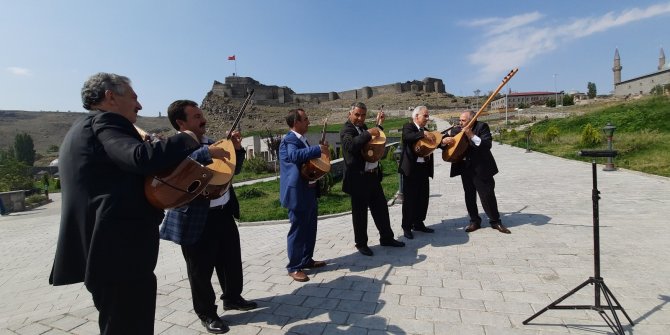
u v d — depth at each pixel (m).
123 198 2.20
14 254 9.05
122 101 2.39
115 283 2.23
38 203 23.27
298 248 4.58
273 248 6.19
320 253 5.53
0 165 30.67
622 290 3.70
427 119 5.77
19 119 153.62
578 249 4.94
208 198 3.24
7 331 3.53
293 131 4.62
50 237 10.82
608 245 5.03
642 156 14.80
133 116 2.49
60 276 2.24
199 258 3.40
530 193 9.20
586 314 3.29
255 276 4.74
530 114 59.75
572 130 27.92
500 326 3.17
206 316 3.42
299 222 4.56
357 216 5.22
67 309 4.33
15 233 12.30
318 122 82.44
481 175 5.90
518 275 4.21
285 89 105.75
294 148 4.46
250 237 7.56
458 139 5.79
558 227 6.00
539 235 5.63
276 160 27.34
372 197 5.45
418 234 6.15
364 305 3.71
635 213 6.69
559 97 82.62
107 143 2.13
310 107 99.19
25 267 7.67
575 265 4.40
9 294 5.76
